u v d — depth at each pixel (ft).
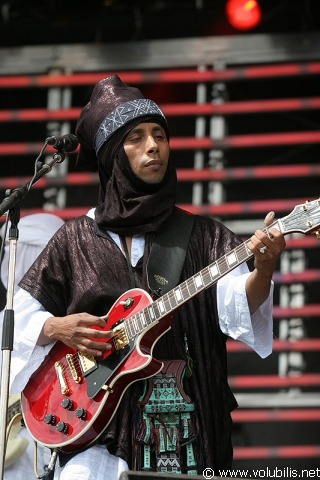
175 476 39.60
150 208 49.24
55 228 64.03
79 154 53.83
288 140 78.84
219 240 49.75
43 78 81.87
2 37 83.46
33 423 48.88
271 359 76.84
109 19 82.64
